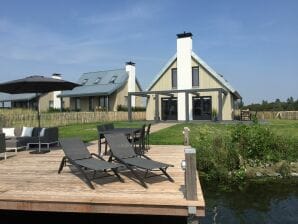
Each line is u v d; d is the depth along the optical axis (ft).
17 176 24.16
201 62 101.24
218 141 35.65
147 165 21.16
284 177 33.06
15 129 42.34
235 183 31.50
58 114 88.69
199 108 102.27
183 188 19.88
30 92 40.63
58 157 32.83
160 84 107.65
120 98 131.34
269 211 24.27
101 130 33.81
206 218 23.12
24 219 21.65
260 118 121.19
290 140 37.52
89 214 21.99
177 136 51.85
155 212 16.99
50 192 19.57
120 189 19.93
